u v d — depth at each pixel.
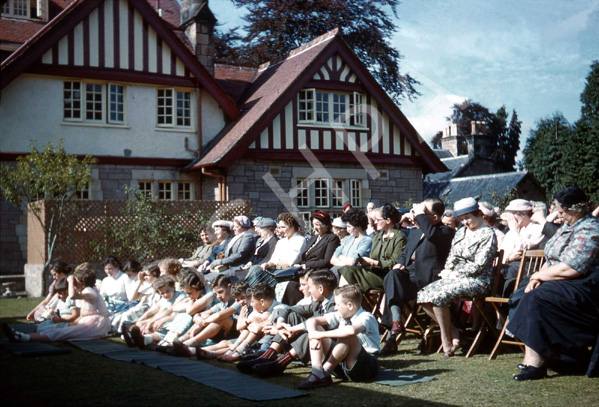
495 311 5.82
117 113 15.34
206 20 17.31
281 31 21.27
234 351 5.46
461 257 5.58
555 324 4.64
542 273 4.83
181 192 16.11
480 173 33.06
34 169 13.76
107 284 7.97
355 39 18.28
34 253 13.23
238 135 14.88
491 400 4.00
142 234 13.22
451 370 4.92
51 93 14.51
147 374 4.88
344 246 6.86
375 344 4.79
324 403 3.95
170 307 6.71
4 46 15.52
